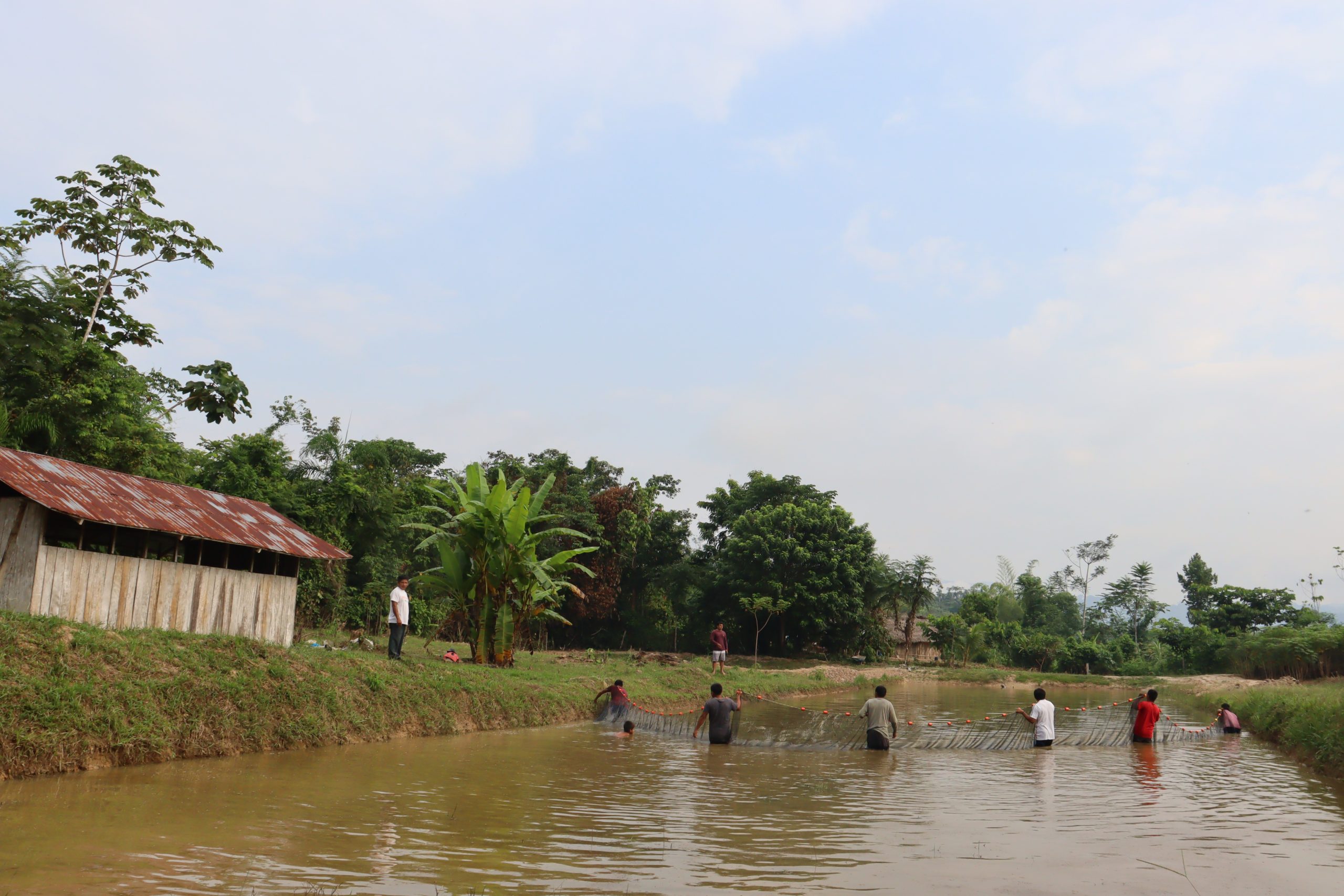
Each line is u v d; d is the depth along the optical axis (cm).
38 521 1291
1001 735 1842
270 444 2873
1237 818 996
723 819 930
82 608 1322
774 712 2212
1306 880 721
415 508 3688
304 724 1320
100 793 902
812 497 5831
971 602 6419
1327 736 1448
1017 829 913
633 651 4494
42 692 1021
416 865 698
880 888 672
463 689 1727
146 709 1119
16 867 636
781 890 659
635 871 702
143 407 2577
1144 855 802
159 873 641
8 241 2255
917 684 4175
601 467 6034
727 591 5200
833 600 4903
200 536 1465
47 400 2088
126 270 2548
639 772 1261
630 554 5156
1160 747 1777
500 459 5472
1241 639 4766
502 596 2308
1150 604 7462
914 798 1102
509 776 1166
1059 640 5759
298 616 2661
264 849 722
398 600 1795
